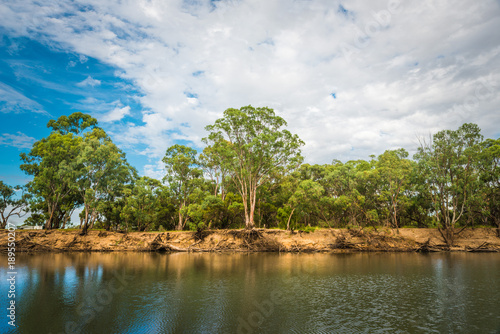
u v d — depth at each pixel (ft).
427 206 247.50
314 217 262.26
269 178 268.00
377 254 199.52
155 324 67.41
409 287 100.63
